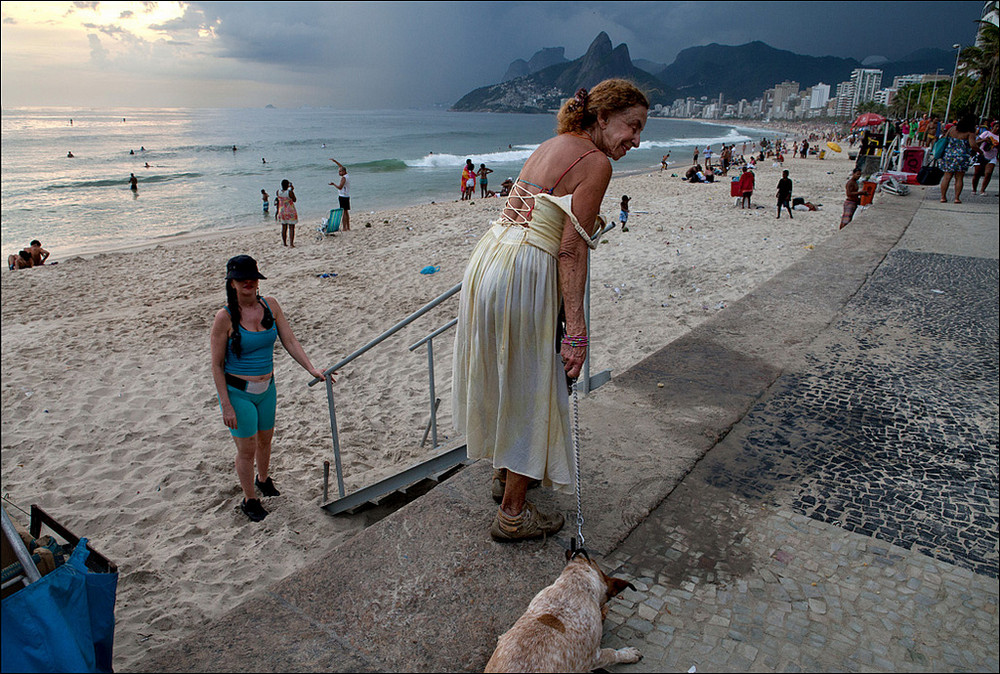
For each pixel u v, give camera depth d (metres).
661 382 3.90
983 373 4.07
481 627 2.02
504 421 2.25
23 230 21.67
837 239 8.29
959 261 7.05
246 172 41.91
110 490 5.51
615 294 10.79
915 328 4.89
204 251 16.64
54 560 2.02
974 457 3.08
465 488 2.82
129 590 4.18
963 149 11.45
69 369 8.35
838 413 3.53
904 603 2.12
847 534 2.49
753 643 1.95
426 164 48.97
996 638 1.97
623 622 2.04
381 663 1.89
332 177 39.16
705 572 2.28
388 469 5.62
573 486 2.36
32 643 1.58
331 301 11.22
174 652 1.93
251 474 4.84
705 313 9.72
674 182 31.44
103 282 13.43
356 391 7.42
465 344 2.38
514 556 2.36
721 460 3.04
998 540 2.46
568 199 2.08
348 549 2.41
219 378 4.39
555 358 2.23
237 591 4.16
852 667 1.86
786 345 4.53
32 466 5.93
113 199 29.27
